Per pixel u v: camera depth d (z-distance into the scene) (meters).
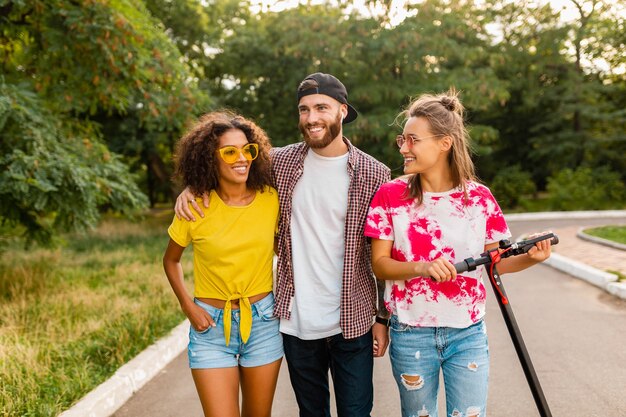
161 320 5.95
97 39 7.26
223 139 2.62
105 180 7.90
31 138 6.70
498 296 2.29
